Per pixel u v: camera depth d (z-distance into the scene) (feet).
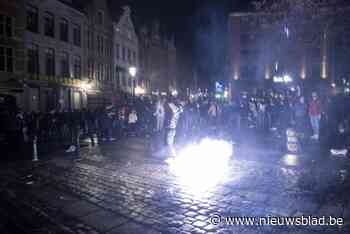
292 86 117.50
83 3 100.78
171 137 31.83
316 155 31.76
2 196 20.79
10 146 45.96
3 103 63.10
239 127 57.47
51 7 81.97
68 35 89.61
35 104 76.33
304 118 49.08
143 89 141.59
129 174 25.93
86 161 32.42
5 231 15.16
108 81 112.57
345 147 34.01
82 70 96.73
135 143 45.50
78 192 21.26
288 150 34.68
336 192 19.54
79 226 15.48
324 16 45.85
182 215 16.46
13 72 69.31
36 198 20.21
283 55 119.24
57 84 84.12
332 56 110.83
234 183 22.20
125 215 16.75
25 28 72.79
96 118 56.90
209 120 60.23
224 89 143.84
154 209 17.49
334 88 112.37
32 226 15.69
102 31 108.37
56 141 50.78
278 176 23.82
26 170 28.81
